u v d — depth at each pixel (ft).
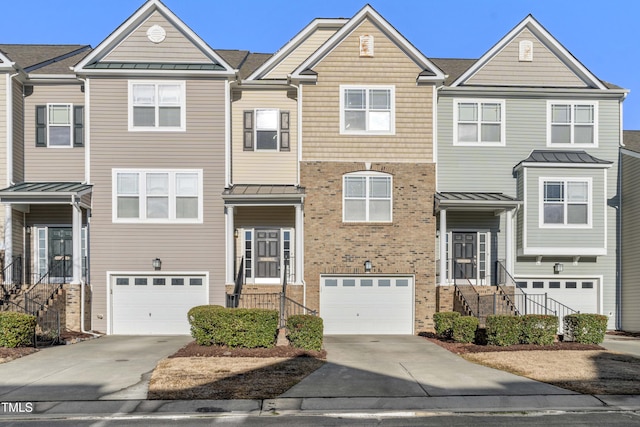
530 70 72.18
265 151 69.87
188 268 64.90
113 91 65.46
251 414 32.04
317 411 32.68
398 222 66.28
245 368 41.75
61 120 67.97
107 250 64.75
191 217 65.36
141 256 64.90
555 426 30.01
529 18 71.77
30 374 40.24
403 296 66.33
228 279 63.52
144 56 66.28
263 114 70.13
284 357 45.78
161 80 65.67
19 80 66.44
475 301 62.23
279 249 68.74
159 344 55.11
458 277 69.87
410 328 65.87
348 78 66.95
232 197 63.46
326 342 57.11
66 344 54.80
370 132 66.74
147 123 65.57
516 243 69.87
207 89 66.03
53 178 67.41
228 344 49.08
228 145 65.98
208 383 37.55
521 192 69.05
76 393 35.35
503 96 70.95
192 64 66.23
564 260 70.74
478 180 70.18
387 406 33.45
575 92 70.90
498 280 69.51
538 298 70.38
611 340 61.21
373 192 66.59
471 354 47.57
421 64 67.21
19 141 66.49
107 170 65.10
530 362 44.14
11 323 49.42
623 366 42.93
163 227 65.10
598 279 71.20
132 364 43.75
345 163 66.44
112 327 64.64
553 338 51.52
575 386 37.19
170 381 37.96
